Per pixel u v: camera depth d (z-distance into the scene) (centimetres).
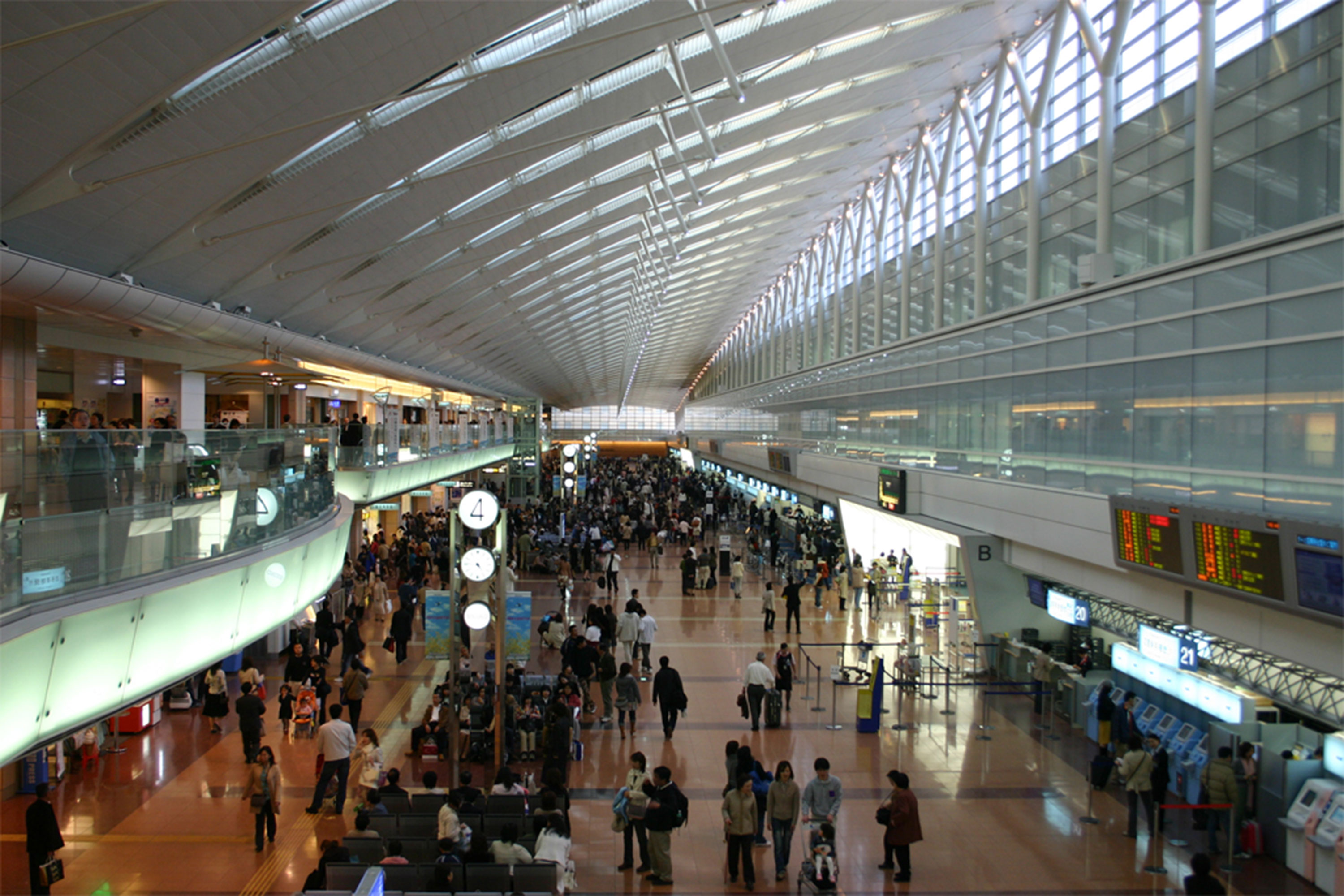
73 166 1009
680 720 1414
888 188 2797
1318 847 877
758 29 1391
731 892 877
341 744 1055
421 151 1401
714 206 2767
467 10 1052
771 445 4709
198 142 1073
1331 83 976
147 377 2016
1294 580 852
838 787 918
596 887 884
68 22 781
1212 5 1163
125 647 774
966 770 1202
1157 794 994
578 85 1464
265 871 903
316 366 2530
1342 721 943
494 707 1266
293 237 1516
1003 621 1688
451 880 716
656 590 2522
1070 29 1600
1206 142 1172
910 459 2305
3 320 1321
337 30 1005
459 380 4703
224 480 989
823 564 2341
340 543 1488
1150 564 1095
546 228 2222
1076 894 870
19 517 650
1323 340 866
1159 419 1157
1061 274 1622
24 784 1099
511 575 2206
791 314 4416
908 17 1571
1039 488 1484
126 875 894
